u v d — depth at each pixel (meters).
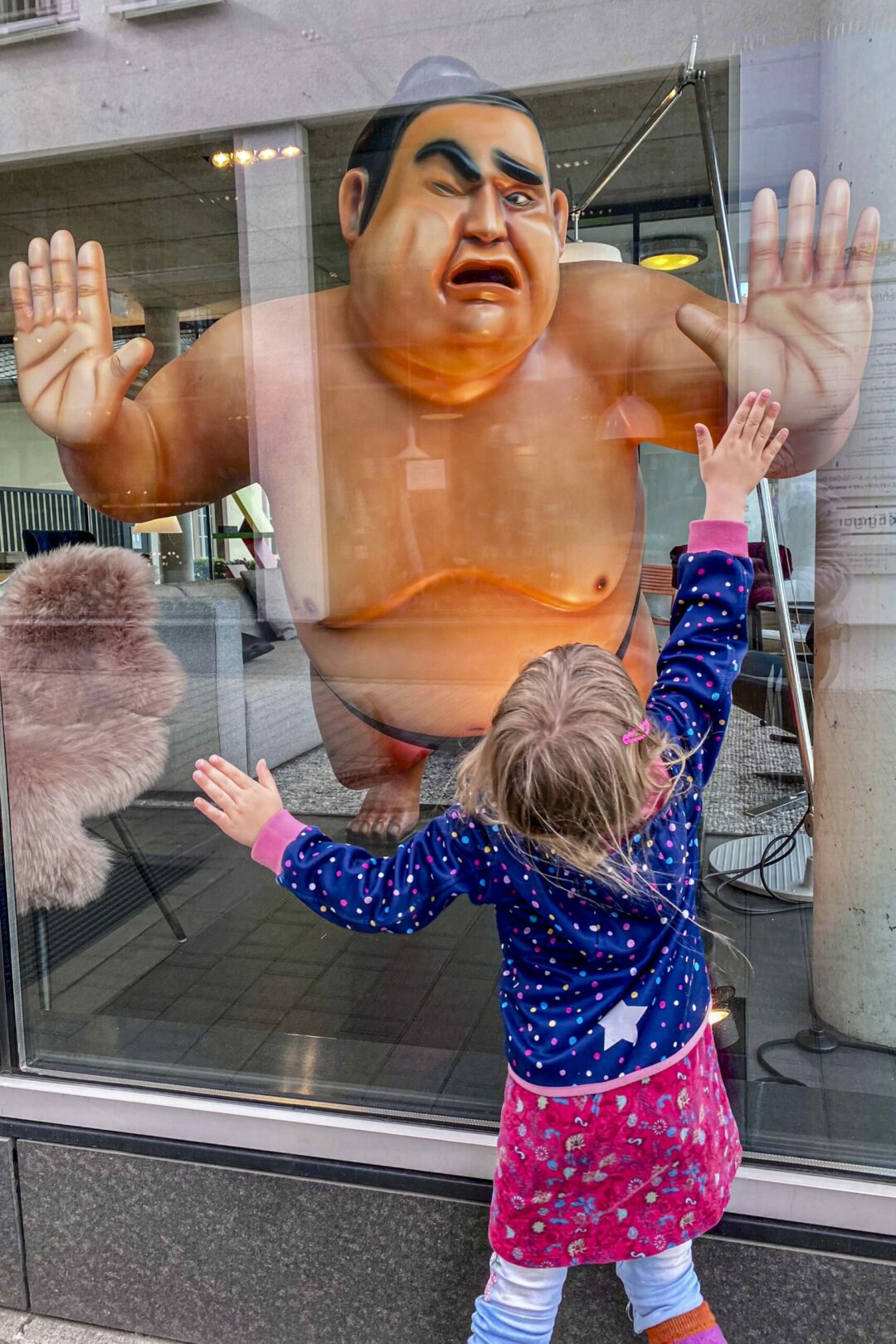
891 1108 1.62
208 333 2.14
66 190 2.11
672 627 1.47
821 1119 1.59
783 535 1.79
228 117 1.94
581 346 1.94
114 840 2.24
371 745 2.23
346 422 2.11
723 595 1.42
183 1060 1.87
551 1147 1.22
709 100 1.74
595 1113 1.21
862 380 1.66
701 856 1.99
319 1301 1.66
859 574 1.71
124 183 2.08
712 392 1.87
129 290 2.14
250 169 2.00
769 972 1.84
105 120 1.97
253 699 2.28
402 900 1.26
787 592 1.82
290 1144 1.68
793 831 1.94
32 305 2.17
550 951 1.23
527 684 1.21
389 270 1.99
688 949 1.27
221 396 2.16
